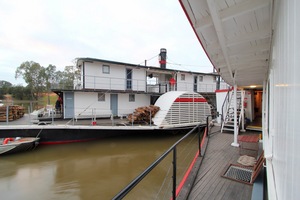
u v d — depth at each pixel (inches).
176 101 390.9
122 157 280.2
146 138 387.5
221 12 70.6
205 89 766.5
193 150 306.8
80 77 544.4
